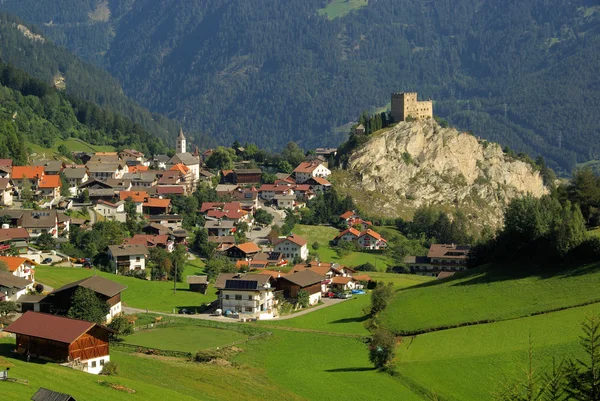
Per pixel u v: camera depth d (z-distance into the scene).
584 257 165.38
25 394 86.75
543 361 114.12
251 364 125.62
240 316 165.50
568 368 54.94
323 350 137.75
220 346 134.50
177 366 118.94
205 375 115.12
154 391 100.00
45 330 107.25
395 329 146.50
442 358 124.88
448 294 163.25
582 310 136.88
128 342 133.50
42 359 107.00
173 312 165.00
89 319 132.62
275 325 157.38
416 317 151.38
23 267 160.25
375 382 117.62
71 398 82.69
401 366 123.25
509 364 116.50
